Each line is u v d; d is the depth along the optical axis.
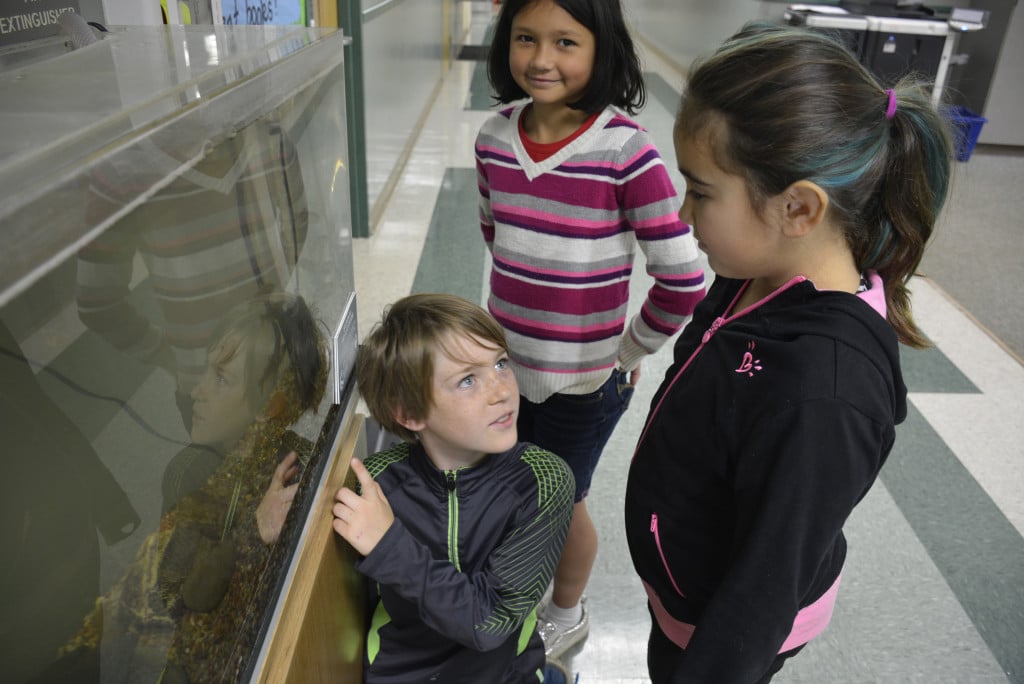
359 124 2.84
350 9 2.65
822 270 0.63
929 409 2.06
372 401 0.84
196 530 0.53
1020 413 2.07
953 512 1.69
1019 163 4.58
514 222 1.07
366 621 0.93
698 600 0.76
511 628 0.82
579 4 0.90
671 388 0.73
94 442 0.47
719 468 0.65
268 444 0.64
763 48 0.58
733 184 0.59
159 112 0.43
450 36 7.00
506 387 0.82
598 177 1.01
